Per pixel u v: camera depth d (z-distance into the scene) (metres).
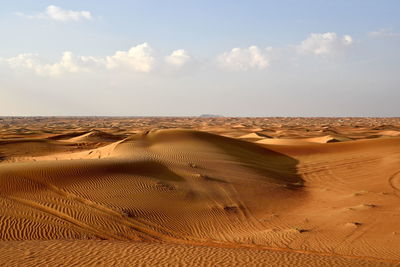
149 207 19.27
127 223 17.22
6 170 22.19
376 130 94.38
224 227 17.59
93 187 21.20
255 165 33.34
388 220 17.61
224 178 26.59
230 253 11.53
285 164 36.59
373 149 40.00
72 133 67.81
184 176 25.75
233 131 94.44
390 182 27.02
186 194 21.88
